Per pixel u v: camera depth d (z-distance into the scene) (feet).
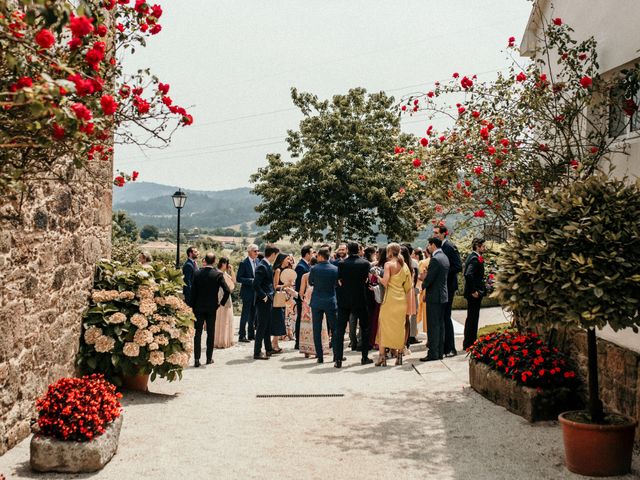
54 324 22.88
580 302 15.37
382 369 32.50
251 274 44.62
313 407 24.64
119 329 25.67
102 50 11.76
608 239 15.70
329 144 106.32
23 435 20.04
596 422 17.02
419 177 26.96
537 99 25.20
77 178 25.34
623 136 23.30
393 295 33.12
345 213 103.55
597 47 25.23
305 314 37.01
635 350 19.29
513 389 23.08
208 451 19.01
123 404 24.80
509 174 24.70
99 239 28.71
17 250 19.71
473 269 34.17
